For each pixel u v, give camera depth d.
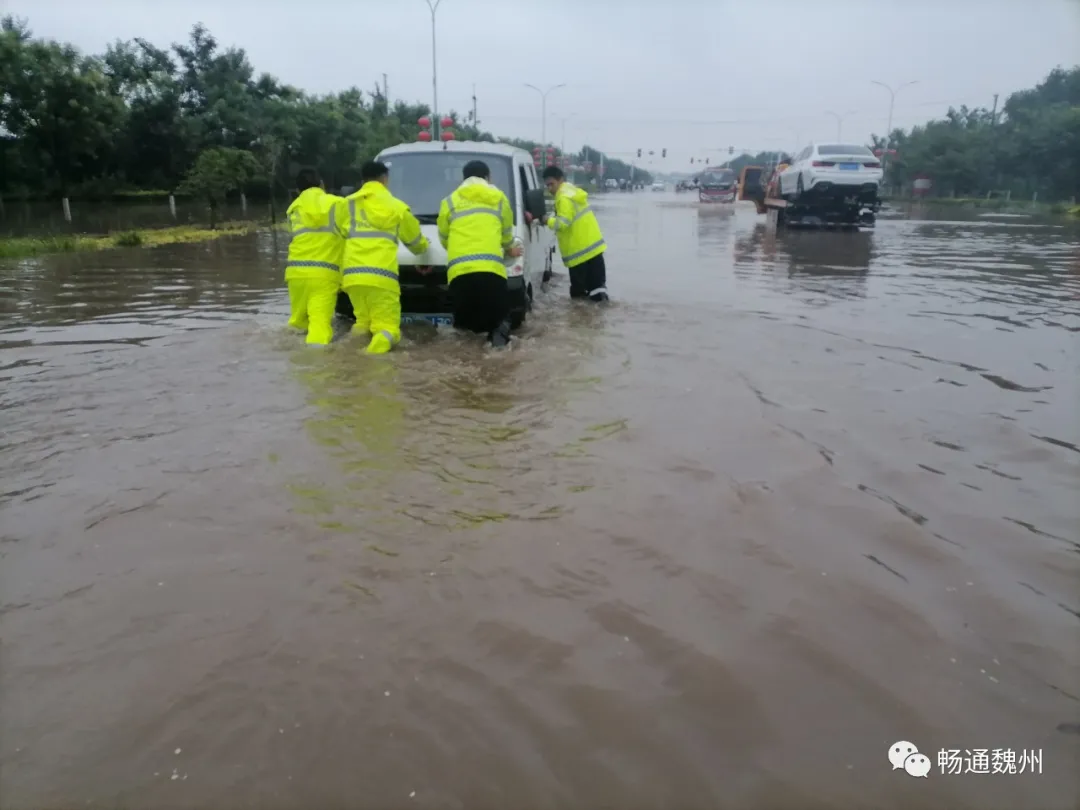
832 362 6.38
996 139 46.97
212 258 14.42
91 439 4.55
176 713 2.41
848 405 5.27
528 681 2.55
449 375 5.89
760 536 3.47
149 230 21.05
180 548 3.34
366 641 2.73
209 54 42.09
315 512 3.66
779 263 13.66
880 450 4.48
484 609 2.92
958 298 9.64
